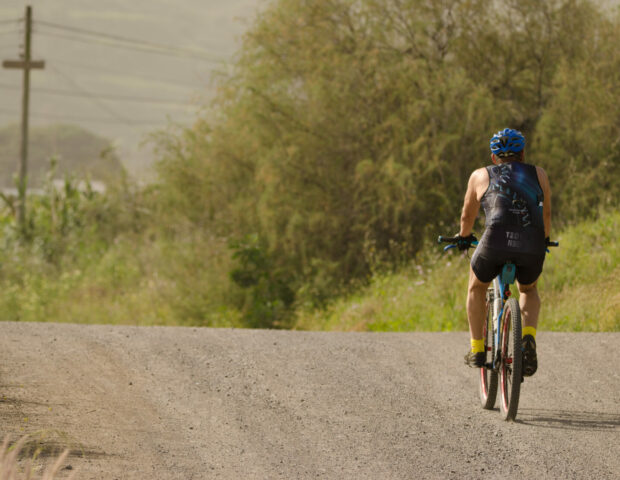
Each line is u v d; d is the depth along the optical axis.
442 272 31.72
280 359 17.92
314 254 38.22
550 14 38.97
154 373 16.34
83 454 11.10
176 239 44.69
